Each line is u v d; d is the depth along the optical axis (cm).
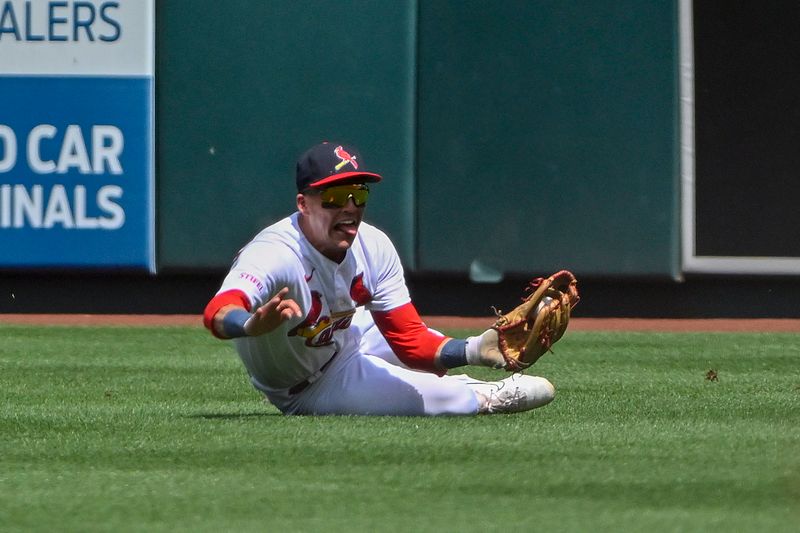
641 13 3656
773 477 1211
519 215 3688
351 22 3656
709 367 2525
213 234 3709
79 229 3719
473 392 1633
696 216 4025
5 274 3766
